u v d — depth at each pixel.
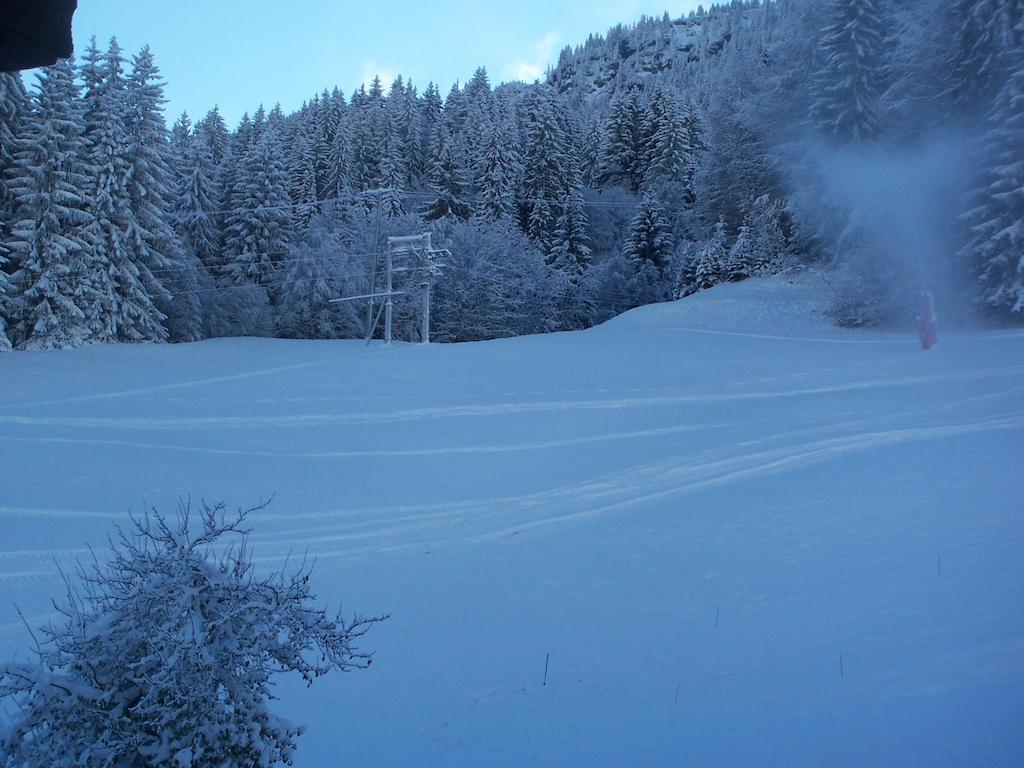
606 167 92.81
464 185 75.38
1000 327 31.03
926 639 5.38
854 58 39.69
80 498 14.59
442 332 64.56
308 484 16.39
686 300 46.31
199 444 19.56
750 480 12.93
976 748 3.75
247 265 56.56
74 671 3.28
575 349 35.03
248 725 3.35
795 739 4.32
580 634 7.23
